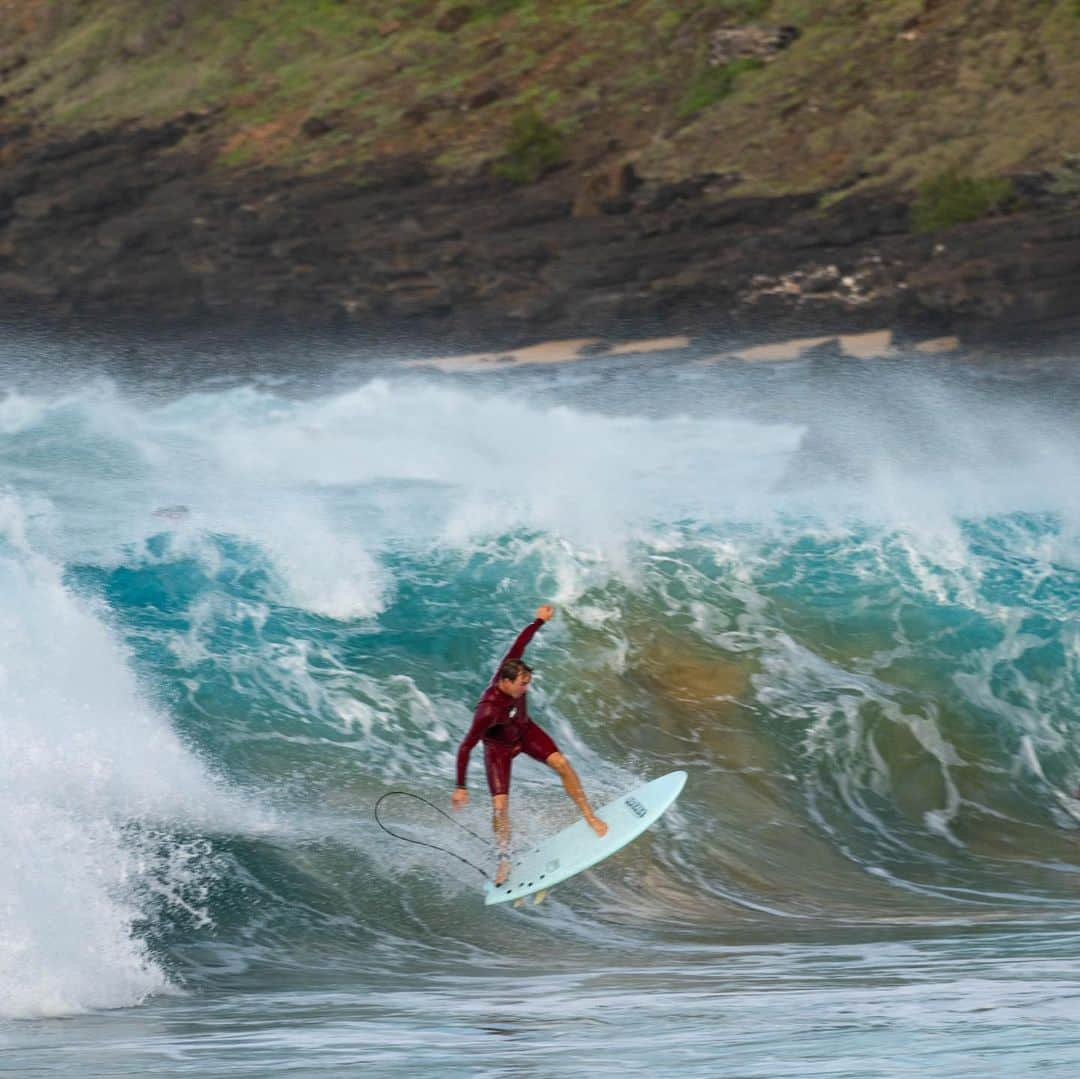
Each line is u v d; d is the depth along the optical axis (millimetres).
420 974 32500
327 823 40219
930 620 55656
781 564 58188
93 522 64688
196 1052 23734
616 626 53625
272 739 44375
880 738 50062
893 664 53625
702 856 42594
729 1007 26828
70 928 32156
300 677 47688
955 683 52969
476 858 39312
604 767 46562
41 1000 28859
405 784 43219
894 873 43625
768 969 31906
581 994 29406
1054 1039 22281
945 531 61500
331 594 52812
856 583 57250
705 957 34031
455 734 46531
